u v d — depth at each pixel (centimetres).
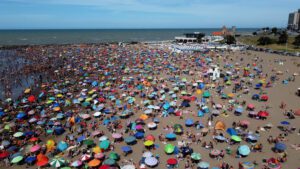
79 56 9825
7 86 5931
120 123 3828
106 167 2503
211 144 3103
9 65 8162
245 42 14875
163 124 3756
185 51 11069
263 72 7000
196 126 3653
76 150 3028
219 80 6112
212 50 11369
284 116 4003
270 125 3594
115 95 5059
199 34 16038
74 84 5956
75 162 2691
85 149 3022
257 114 3947
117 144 3203
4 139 3359
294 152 2975
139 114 4166
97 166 2680
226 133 3444
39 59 9188
